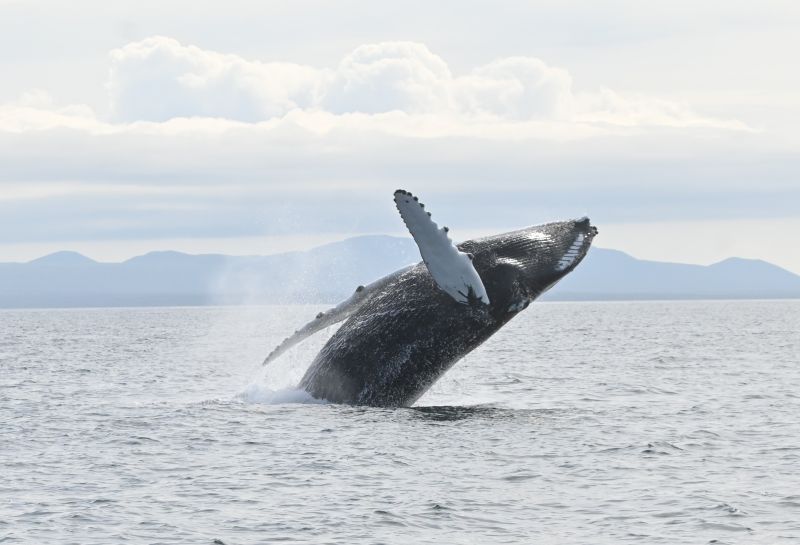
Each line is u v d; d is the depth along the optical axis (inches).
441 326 3634.4
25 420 4047.7
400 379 3759.8
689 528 2491.4
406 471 3016.7
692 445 3484.3
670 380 6067.9
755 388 5565.9
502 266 3526.1
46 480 2970.0
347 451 3250.5
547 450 3319.4
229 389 5511.8
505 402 4741.6
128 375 6579.7
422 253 3248.0
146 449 3371.1
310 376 4067.4
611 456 3265.3
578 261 3545.8
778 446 3486.7
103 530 2480.3
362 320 3833.7
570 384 5777.6
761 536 2428.6
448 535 2442.2
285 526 2508.6
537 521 2551.7
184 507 2677.2
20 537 2428.6
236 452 3282.5
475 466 3083.2
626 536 2436.0
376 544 2380.7
